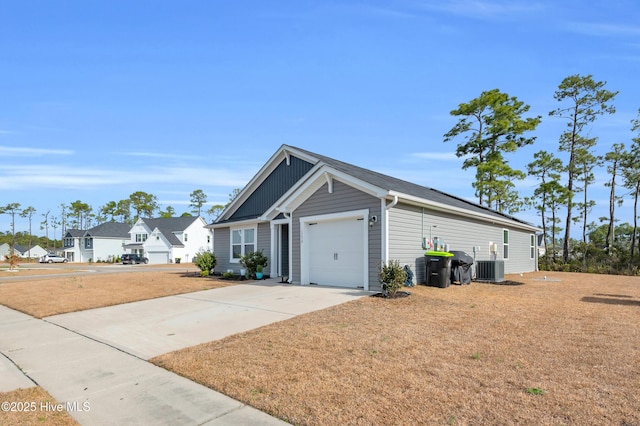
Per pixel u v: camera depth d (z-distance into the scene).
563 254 31.22
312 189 12.88
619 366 4.68
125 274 20.70
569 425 3.25
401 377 4.43
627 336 6.07
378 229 10.89
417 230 12.16
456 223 14.66
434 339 5.97
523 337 6.05
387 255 10.72
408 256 11.64
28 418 3.77
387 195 10.48
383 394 3.98
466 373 4.52
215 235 21.47
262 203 19.17
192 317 8.31
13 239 85.69
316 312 8.14
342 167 12.92
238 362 5.18
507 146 30.44
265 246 17.84
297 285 12.73
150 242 51.56
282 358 5.26
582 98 31.45
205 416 3.71
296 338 6.20
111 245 62.84
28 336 7.26
